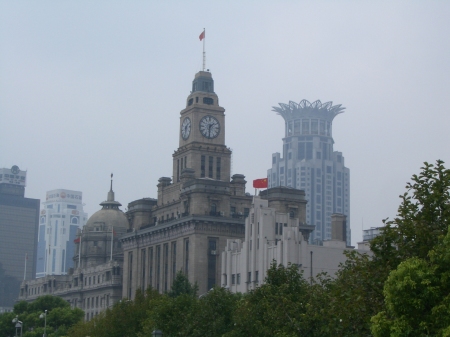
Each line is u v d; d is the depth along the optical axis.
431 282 54.62
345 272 70.62
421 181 64.56
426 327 53.72
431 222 62.97
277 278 99.56
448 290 54.69
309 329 80.94
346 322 66.00
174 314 119.44
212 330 106.31
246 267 177.88
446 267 55.06
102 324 148.00
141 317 141.12
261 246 173.25
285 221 187.12
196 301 123.31
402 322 54.97
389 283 56.00
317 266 164.88
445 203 62.72
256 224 177.38
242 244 185.00
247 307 97.38
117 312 145.38
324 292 83.38
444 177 63.44
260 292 97.31
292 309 85.31
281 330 83.50
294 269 100.12
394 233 62.97
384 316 56.44
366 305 64.06
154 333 92.12
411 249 62.53
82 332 168.75
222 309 109.56
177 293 170.88
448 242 55.25
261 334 90.94
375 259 65.19
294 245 164.25
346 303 66.12
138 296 150.25
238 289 181.12
